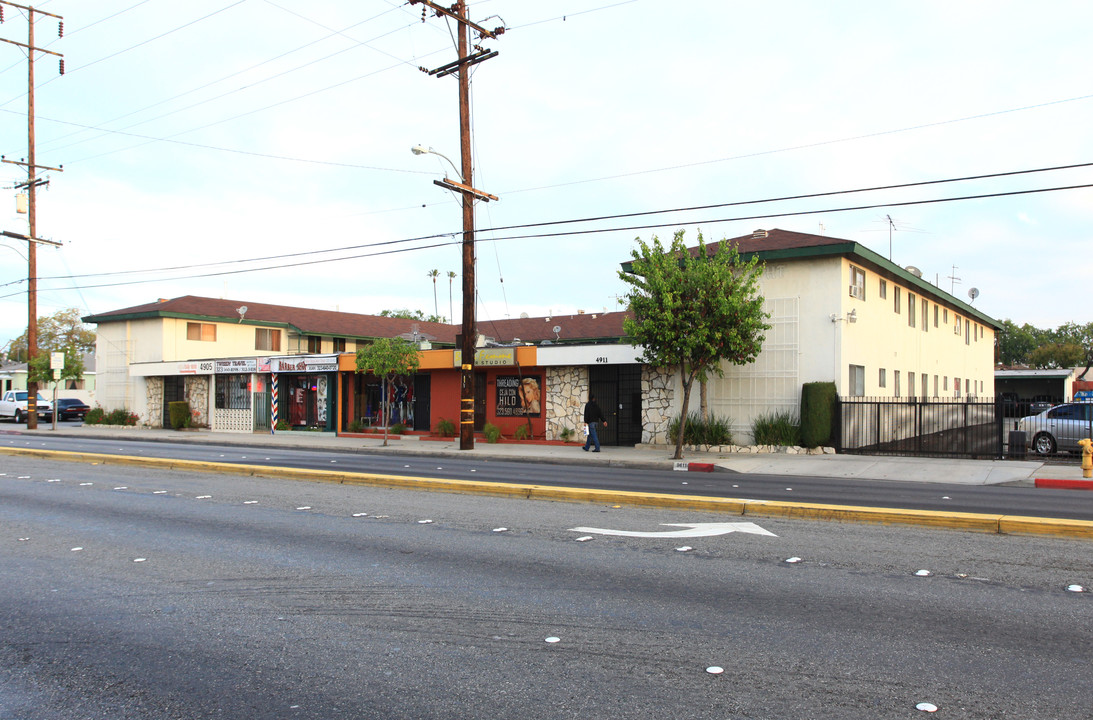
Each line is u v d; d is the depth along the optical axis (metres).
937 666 4.77
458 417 28.62
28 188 36.41
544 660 4.95
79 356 37.94
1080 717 4.05
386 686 4.57
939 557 7.63
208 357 41.62
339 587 6.74
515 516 10.23
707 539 8.59
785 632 5.43
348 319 50.09
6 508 11.35
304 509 10.99
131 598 6.51
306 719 4.15
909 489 13.86
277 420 33.56
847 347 21.56
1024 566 7.24
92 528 9.67
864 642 5.21
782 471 17.25
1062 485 14.41
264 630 5.62
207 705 4.37
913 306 29.28
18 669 4.97
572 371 25.73
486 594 6.46
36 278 36.56
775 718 4.07
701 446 22.09
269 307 46.38
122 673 4.86
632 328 19.81
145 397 39.94
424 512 10.62
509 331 44.03
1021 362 81.50
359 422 31.38
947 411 30.06
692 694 4.38
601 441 25.08
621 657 4.98
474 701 4.34
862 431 22.67
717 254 20.22
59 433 34.06
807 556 7.73
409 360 24.94
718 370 20.91
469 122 22.39
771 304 22.00
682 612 5.91
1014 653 4.98
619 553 7.93
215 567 7.54
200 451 23.69
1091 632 5.38
